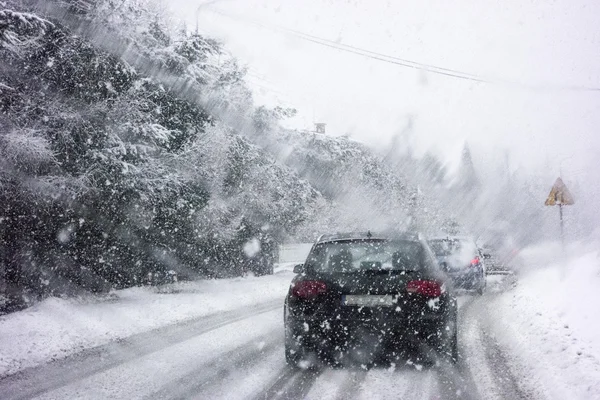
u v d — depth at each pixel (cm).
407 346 611
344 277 629
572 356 614
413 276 622
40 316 1011
